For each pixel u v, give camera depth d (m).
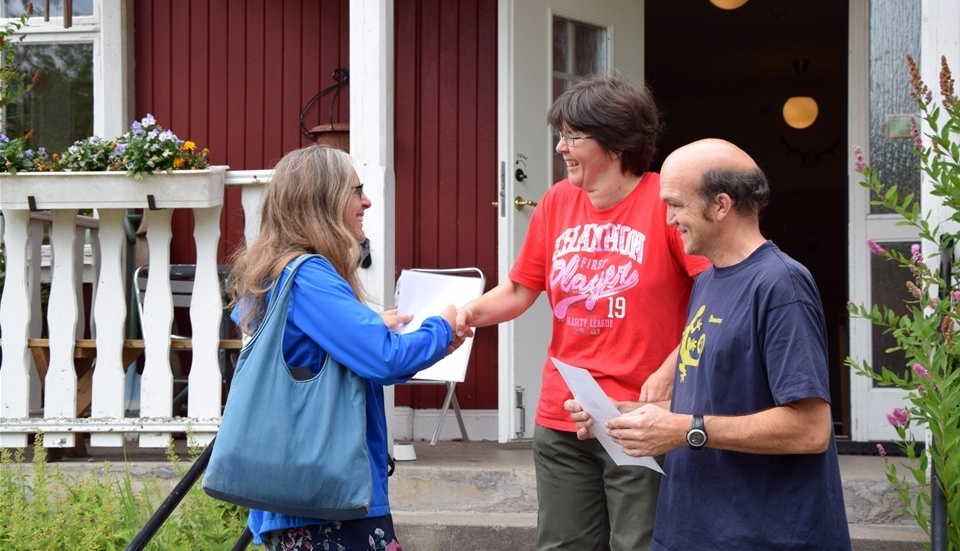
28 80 6.18
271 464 2.30
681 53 11.02
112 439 4.62
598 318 2.81
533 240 3.05
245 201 4.70
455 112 5.86
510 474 4.34
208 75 6.05
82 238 5.47
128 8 6.04
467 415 5.85
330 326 2.37
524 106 5.59
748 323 2.24
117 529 3.96
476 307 3.04
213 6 6.05
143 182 4.50
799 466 2.23
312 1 5.98
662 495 2.43
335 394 2.37
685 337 2.44
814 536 2.21
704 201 2.31
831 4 9.17
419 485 4.38
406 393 5.89
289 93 6.00
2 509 4.05
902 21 5.12
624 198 2.84
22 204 4.58
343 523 2.40
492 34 5.83
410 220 5.88
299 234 2.48
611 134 2.75
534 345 5.54
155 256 4.66
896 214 5.14
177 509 4.18
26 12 5.95
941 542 3.08
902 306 5.12
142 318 4.77
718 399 2.28
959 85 3.88
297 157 2.55
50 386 4.68
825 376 2.18
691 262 2.71
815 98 12.83
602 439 2.47
